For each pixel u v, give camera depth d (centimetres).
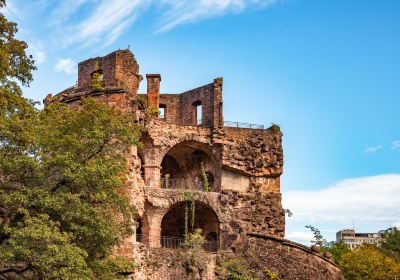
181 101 5938
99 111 3466
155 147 5297
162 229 5597
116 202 3338
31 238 2722
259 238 4856
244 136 5622
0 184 3080
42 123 3353
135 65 4819
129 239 4059
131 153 4244
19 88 3409
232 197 5362
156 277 4350
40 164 3070
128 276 3984
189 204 5291
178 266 4472
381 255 7600
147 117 5166
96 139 3259
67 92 4841
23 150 3061
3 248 2703
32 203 2920
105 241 3231
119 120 3541
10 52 3575
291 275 4697
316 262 4719
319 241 6869
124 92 4400
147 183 5234
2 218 3109
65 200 3028
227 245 5200
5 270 2948
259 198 5494
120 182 3238
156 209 5069
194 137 5472
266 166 5606
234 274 4669
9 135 2938
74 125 3419
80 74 4891
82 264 2758
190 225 5625
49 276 2753
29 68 3688
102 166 3119
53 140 3189
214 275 4662
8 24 3597
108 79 4697
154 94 5500
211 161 5672
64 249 2747
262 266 4756
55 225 2945
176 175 5866
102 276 3166
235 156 5516
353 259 7350
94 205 3297
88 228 3067
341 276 4744
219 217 5253
